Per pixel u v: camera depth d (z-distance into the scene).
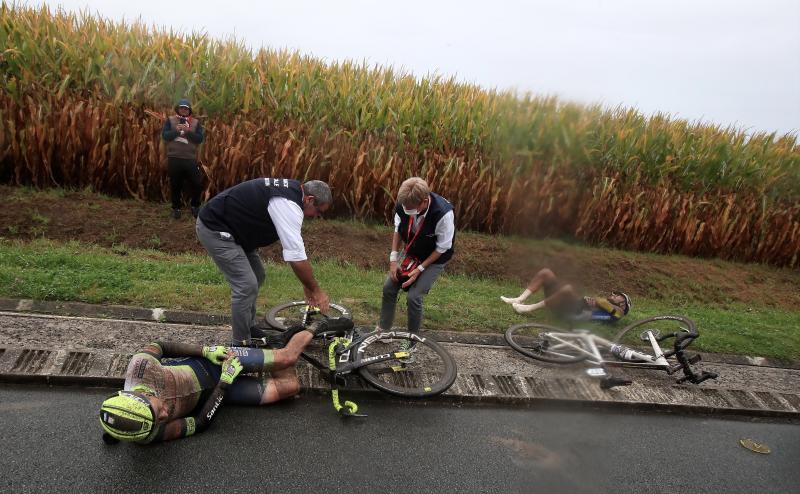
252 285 3.96
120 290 5.03
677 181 9.68
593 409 4.43
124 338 4.23
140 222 7.20
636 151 9.11
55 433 3.18
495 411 4.18
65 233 6.64
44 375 3.60
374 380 3.98
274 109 8.34
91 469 2.95
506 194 8.72
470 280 7.42
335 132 8.49
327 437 3.54
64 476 2.87
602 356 5.29
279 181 3.87
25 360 3.73
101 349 4.01
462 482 3.31
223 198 3.84
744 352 5.93
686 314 7.11
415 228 4.33
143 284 5.24
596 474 3.57
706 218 9.86
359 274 6.83
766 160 10.05
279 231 3.78
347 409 3.74
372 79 9.38
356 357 4.05
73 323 4.34
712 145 9.91
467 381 4.41
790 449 4.22
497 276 7.70
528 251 8.02
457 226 9.06
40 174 7.76
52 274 5.10
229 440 3.36
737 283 9.00
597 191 8.73
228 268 3.91
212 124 8.13
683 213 9.61
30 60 7.62
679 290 8.30
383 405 4.02
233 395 3.68
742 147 10.09
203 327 4.62
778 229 10.12
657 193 9.40
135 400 3.01
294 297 5.59
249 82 8.28
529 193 8.52
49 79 7.70
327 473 3.20
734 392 4.94
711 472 3.78
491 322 5.76
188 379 3.38
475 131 8.87
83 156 7.81
